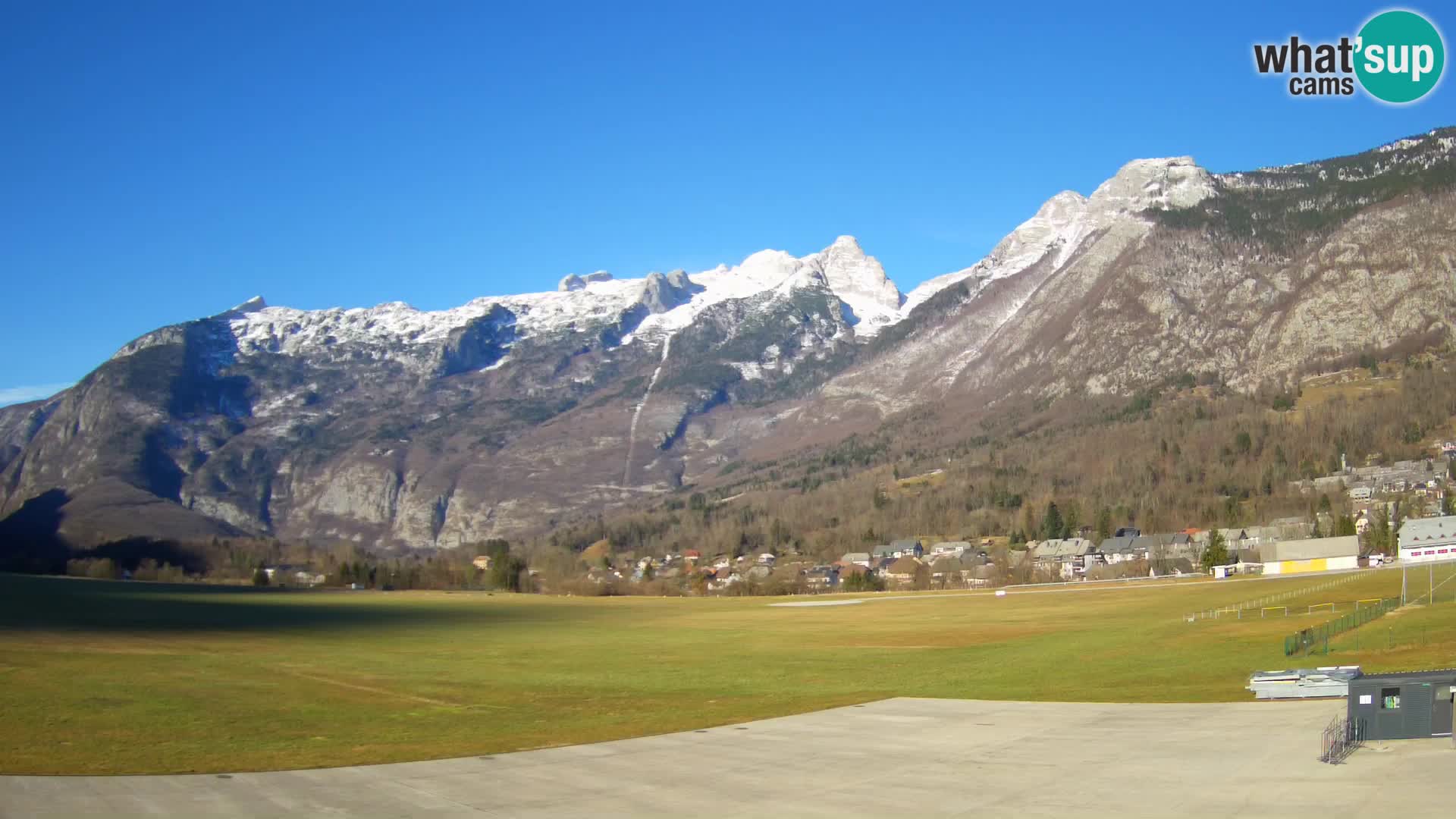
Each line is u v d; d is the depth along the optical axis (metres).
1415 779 34.06
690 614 161.88
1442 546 93.38
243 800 36.78
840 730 49.47
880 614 146.75
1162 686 59.00
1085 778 37.41
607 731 50.88
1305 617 94.12
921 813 33.94
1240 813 31.92
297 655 93.25
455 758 44.03
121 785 38.78
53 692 62.78
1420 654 63.31
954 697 59.97
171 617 141.62
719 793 37.41
